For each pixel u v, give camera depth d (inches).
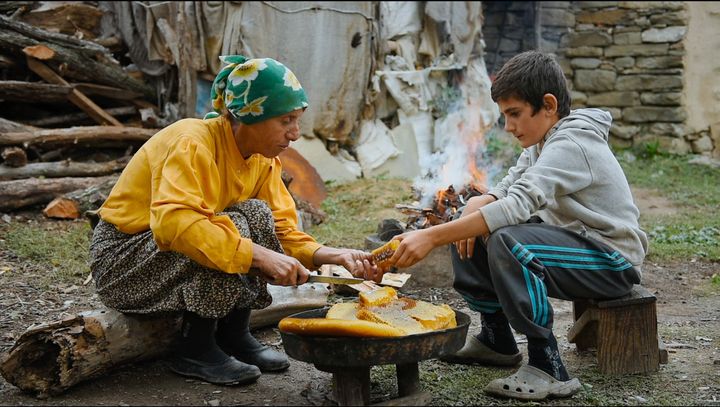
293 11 296.8
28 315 144.9
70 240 200.4
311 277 104.7
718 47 392.5
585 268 111.0
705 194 315.9
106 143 264.5
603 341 117.1
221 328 120.6
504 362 121.6
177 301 107.5
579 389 108.8
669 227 255.8
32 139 241.4
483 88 354.9
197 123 110.7
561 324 151.4
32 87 254.2
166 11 284.5
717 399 106.7
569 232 111.8
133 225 110.7
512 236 107.1
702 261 215.5
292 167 280.7
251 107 106.4
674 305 169.2
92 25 298.2
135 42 294.5
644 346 117.5
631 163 382.3
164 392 108.2
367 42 314.0
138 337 113.3
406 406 100.8
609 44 409.4
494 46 435.2
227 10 286.5
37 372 106.4
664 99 399.2
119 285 111.0
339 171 309.6
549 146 112.7
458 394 108.4
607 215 113.3
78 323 109.2
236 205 111.6
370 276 110.6
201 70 285.7
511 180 125.5
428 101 338.3
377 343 94.0
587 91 416.2
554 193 109.9
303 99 110.7
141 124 284.5
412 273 181.6
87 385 110.4
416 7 341.7
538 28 417.7
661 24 398.9
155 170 106.1
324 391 109.8
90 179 237.5
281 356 119.7
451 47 346.6
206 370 112.3
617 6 406.6
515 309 105.5
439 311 106.8
